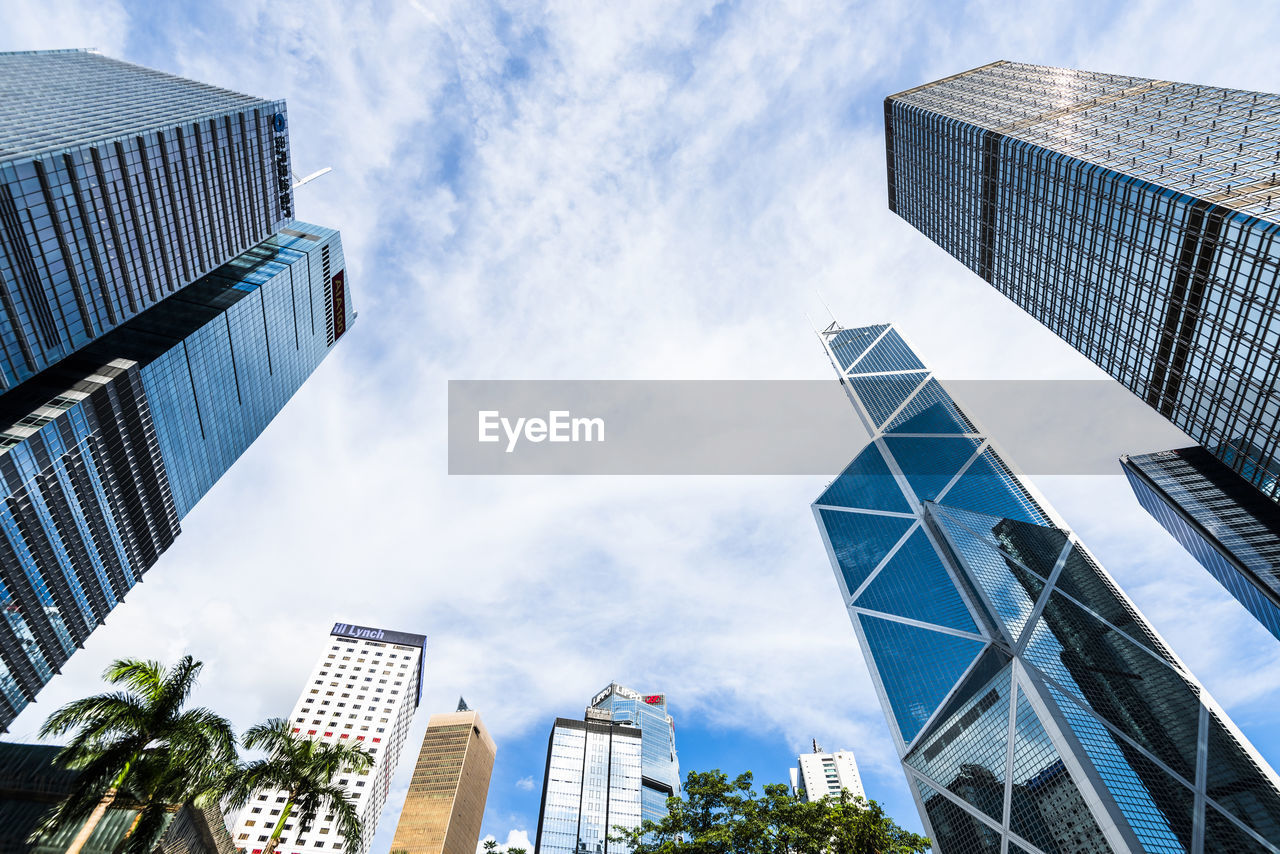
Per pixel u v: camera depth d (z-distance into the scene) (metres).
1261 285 74.88
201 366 123.44
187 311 125.50
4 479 87.56
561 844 196.62
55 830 29.05
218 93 139.50
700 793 47.44
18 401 95.19
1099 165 96.75
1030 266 119.50
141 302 105.62
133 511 112.94
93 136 96.50
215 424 130.50
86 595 107.75
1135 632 121.50
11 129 90.31
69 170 91.00
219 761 31.86
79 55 130.12
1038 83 135.00
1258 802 90.56
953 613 130.38
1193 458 130.50
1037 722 98.75
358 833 34.72
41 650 101.19
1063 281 110.81
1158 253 88.44
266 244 156.25
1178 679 112.75
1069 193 103.56
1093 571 133.62
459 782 181.12
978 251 136.25
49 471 94.19
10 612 93.94
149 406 111.44
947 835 108.25
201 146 117.69
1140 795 87.19
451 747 192.62
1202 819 86.00
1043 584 128.38
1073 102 120.19
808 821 44.06
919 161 151.38
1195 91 103.44
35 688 101.81
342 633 198.12
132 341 113.81
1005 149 118.38
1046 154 107.44
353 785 152.75
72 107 105.38
